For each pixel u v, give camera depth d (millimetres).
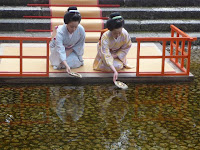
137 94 5160
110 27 5137
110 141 3957
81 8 8102
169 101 4969
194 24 7906
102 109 4699
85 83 5504
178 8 8391
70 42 5570
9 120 4359
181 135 4113
